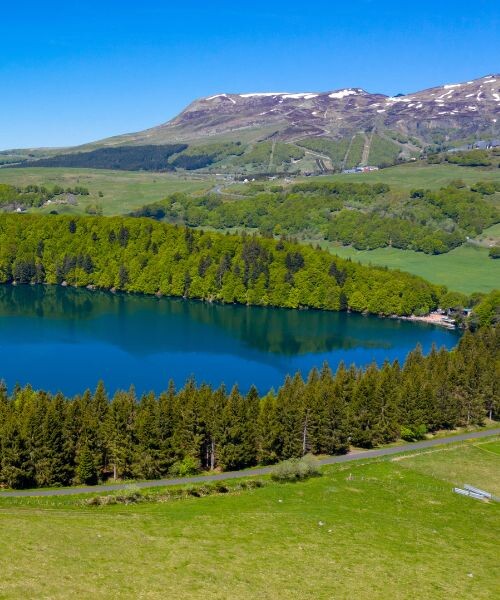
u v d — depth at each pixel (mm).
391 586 62219
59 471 114375
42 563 57719
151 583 56875
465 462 122062
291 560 66125
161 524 75000
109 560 60875
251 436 127062
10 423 113000
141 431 118438
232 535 72562
